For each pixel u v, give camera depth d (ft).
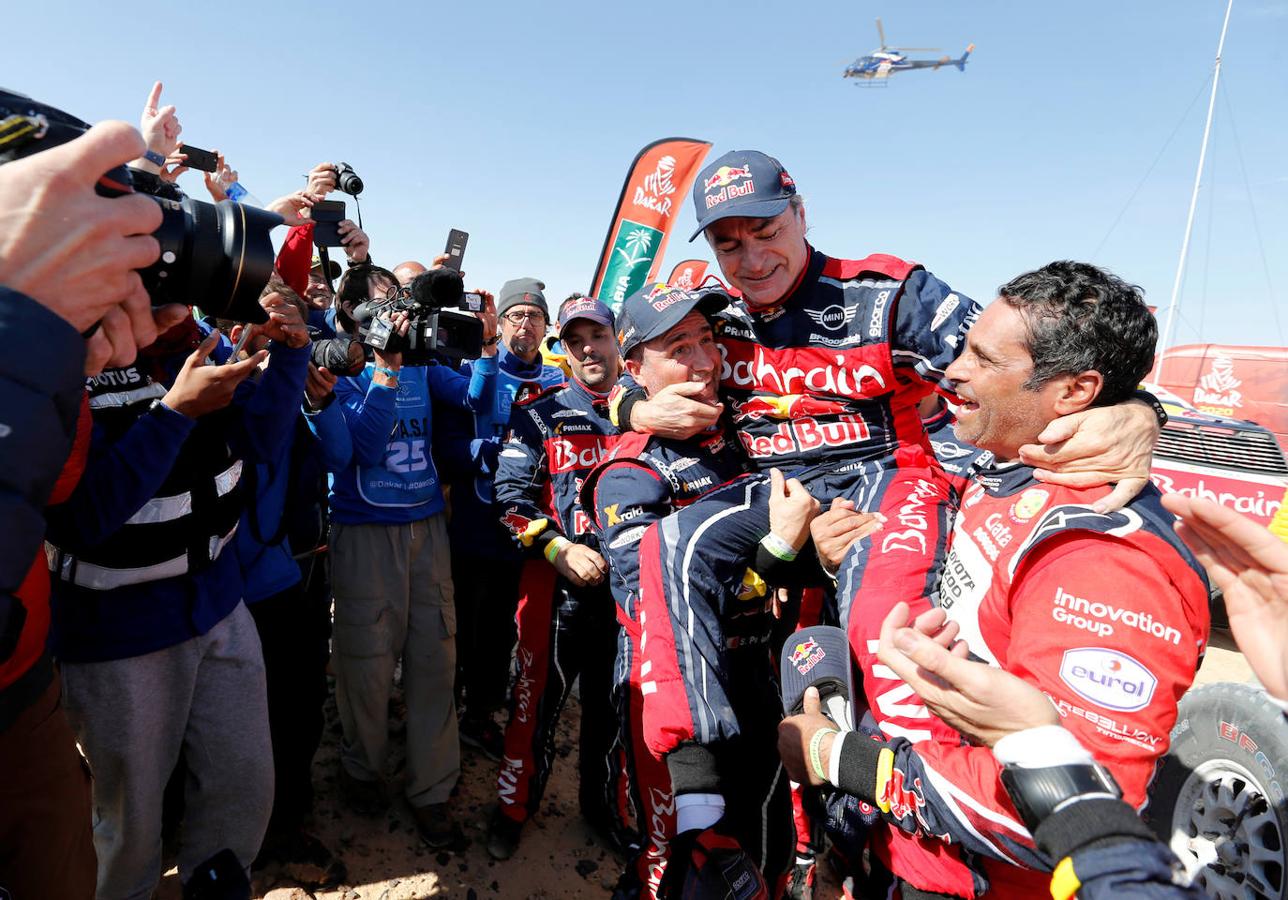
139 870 6.18
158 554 5.80
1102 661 3.62
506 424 11.03
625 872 7.64
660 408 6.19
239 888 6.31
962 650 3.68
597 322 9.62
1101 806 2.98
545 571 9.53
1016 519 4.58
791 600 8.00
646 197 19.36
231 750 6.47
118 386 5.94
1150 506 4.07
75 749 4.89
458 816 10.03
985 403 4.69
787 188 6.54
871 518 6.05
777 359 6.83
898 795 4.29
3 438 2.58
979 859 4.43
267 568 8.32
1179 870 2.82
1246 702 7.37
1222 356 26.03
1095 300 4.29
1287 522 15.67
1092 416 4.33
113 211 2.86
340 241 10.54
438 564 9.78
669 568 5.42
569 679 9.46
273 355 6.56
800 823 8.61
